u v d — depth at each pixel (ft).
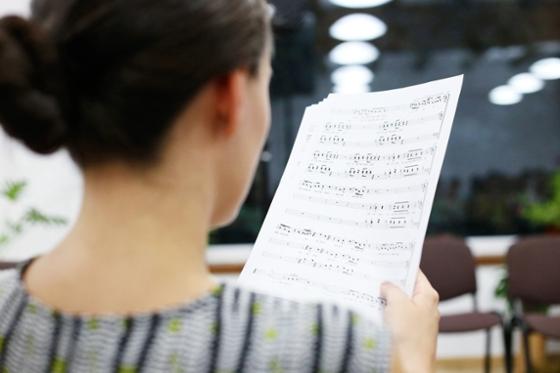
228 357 1.35
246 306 1.44
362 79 15.61
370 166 2.13
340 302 1.81
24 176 11.62
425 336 1.70
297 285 1.91
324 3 14.53
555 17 15.35
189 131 1.45
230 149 1.55
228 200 1.64
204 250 1.56
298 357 1.37
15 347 1.47
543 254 10.50
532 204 14.11
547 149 15.44
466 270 10.52
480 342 12.85
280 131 14.05
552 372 12.21
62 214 11.88
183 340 1.36
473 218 14.83
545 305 10.93
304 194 2.19
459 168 15.35
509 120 15.55
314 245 2.03
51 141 1.43
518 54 15.70
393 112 2.22
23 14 1.47
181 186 1.48
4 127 1.45
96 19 1.34
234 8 1.43
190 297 1.43
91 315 1.41
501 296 11.93
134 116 1.37
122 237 1.46
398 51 15.75
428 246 10.55
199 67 1.36
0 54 1.37
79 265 1.49
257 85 1.58
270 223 2.15
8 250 11.68
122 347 1.36
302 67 14.70
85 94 1.38
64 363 1.40
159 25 1.33
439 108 2.11
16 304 1.53
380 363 1.40
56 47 1.36
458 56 15.83
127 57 1.34
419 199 1.96
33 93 1.37
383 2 13.33
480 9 15.49
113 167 1.47
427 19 15.57
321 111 2.40
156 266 1.44
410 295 1.78
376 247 1.94
